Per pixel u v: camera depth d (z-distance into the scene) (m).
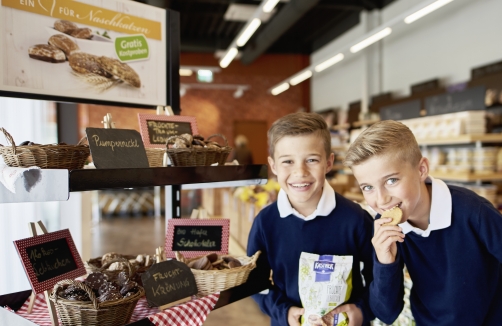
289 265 1.44
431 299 1.30
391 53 8.58
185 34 11.13
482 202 1.23
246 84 12.69
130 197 9.75
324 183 1.47
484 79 5.61
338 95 11.05
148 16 1.72
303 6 7.17
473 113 4.58
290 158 1.29
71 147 1.13
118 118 11.21
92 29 1.53
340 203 1.46
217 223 1.53
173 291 1.25
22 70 1.35
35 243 1.15
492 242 1.17
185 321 1.18
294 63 12.77
